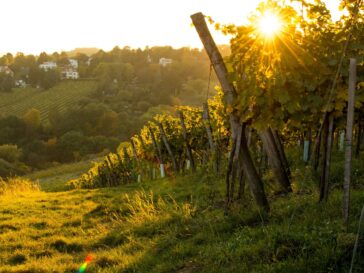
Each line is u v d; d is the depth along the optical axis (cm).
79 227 1330
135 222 1191
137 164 2853
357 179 961
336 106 714
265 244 653
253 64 775
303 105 753
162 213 1178
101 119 14600
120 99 19200
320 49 746
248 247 670
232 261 655
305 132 1377
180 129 2328
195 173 1919
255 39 776
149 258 823
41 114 18638
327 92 729
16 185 2739
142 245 946
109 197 1931
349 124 624
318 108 742
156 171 2733
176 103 18438
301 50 731
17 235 1238
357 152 1205
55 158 12838
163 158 2541
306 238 623
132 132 14500
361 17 763
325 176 793
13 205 1789
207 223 920
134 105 18375
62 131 14538
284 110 795
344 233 599
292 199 902
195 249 792
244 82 784
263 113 789
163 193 1648
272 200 996
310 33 770
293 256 604
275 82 725
